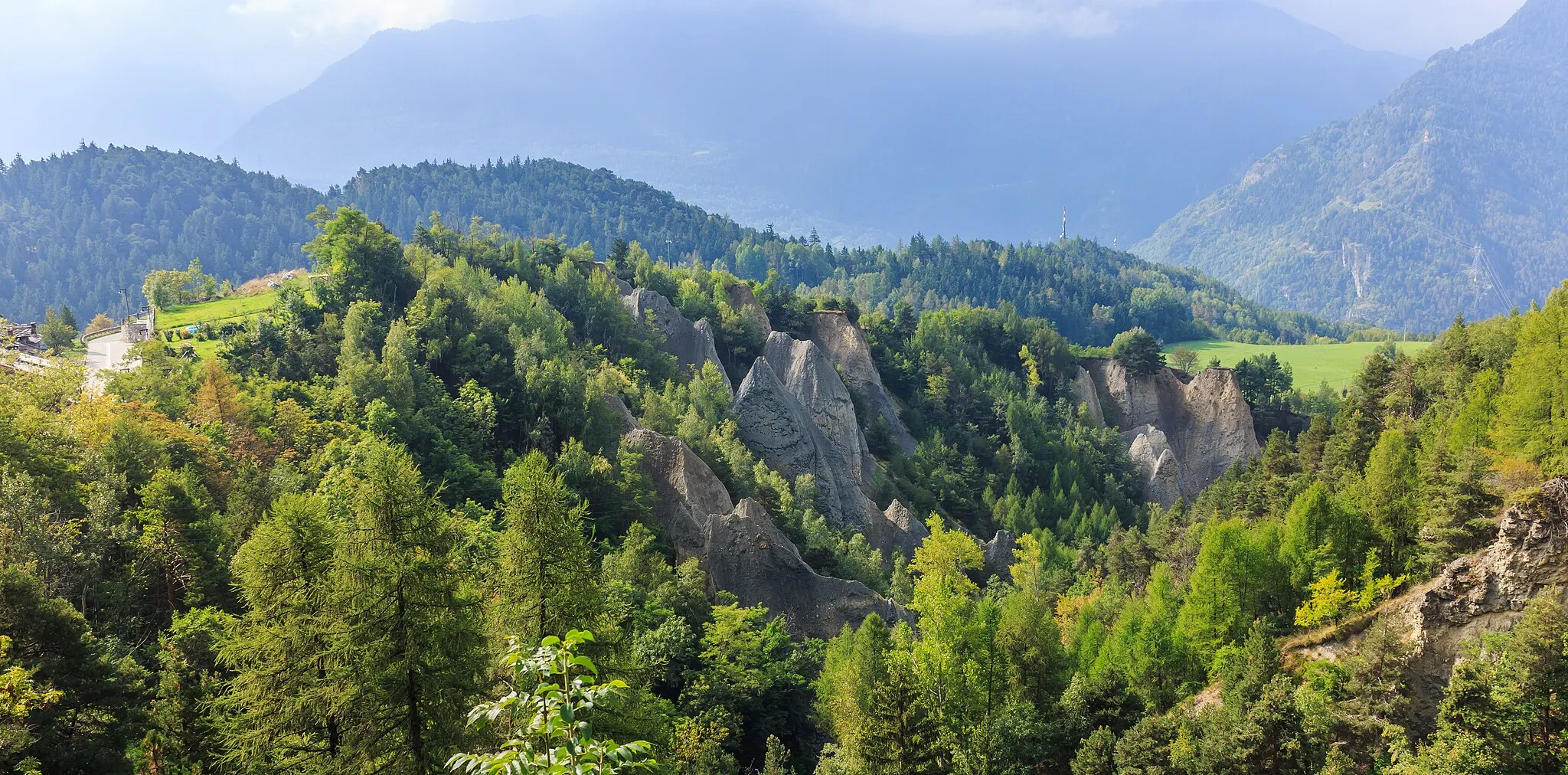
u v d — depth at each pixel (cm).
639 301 16538
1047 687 6234
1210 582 6381
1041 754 5322
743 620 7244
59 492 5859
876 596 9225
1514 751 4075
